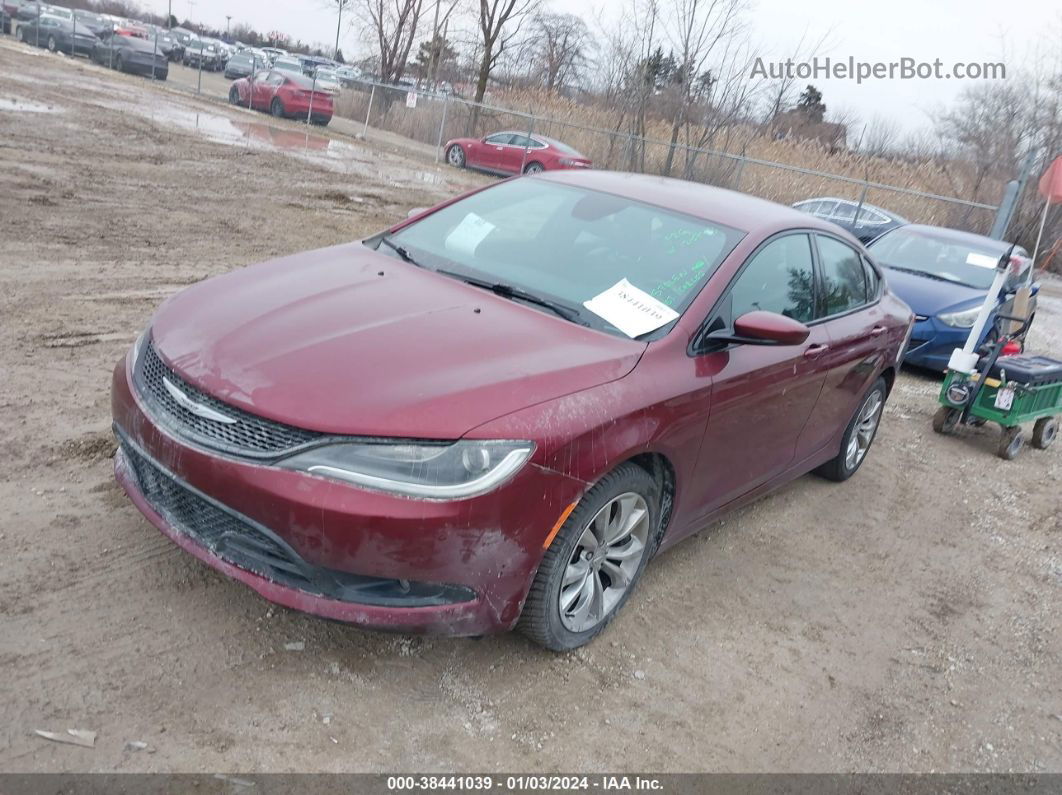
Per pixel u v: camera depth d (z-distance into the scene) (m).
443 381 2.99
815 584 4.53
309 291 3.63
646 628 3.82
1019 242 21.81
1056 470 7.11
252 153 17.44
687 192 4.62
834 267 4.91
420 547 2.78
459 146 24.59
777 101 27.34
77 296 6.86
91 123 17.00
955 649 4.19
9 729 2.66
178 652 3.11
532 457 2.90
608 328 3.60
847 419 5.38
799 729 3.40
